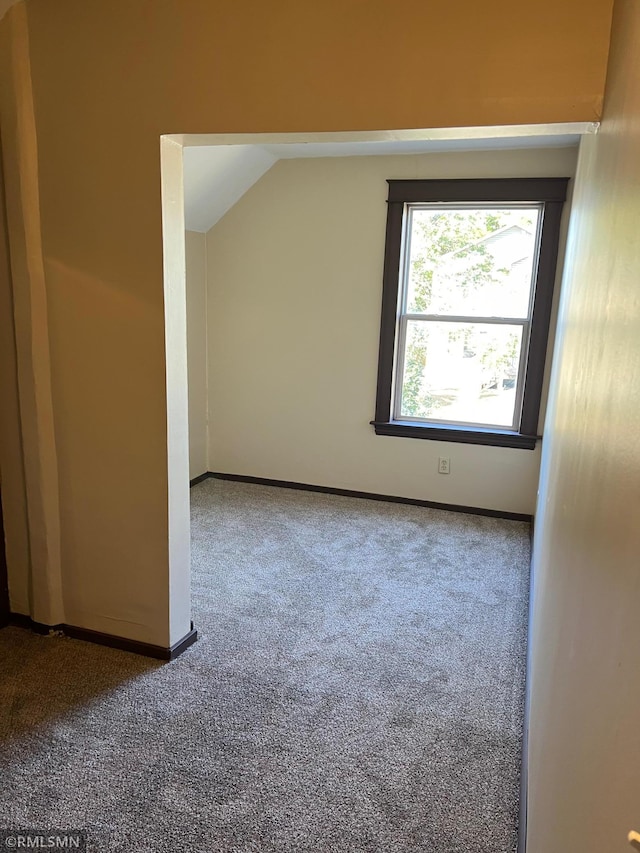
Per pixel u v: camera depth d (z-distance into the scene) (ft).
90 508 7.73
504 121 5.41
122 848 5.11
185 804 5.55
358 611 9.09
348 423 13.94
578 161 9.29
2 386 7.73
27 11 6.61
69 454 7.68
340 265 13.26
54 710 6.74
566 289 8.92
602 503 2.61
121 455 7.45
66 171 6.90
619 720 1.86
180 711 6.77
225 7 5.99
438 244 12.82
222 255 14.03
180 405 7.41
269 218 13.52
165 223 6.75
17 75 6.73
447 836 5.31
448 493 13.47
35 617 8.23
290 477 14.69
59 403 7.57
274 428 14.56
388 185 12.56
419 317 13.19
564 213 11.71
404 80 5.64
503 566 10.73
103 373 7.30
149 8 6.22
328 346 13.73
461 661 7.89
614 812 1.83
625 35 3.57
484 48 5.34
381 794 5.74
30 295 7.27
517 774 6.01
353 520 12.75
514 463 12.87
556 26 5.11
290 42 5.89
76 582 8.02
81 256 7.08
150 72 6.37
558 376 8.32
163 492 7.36
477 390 13.20
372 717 6.77
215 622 8.68
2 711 6.70
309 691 7.19
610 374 2.70
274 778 5.88
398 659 7.89
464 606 9.31
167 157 6.63
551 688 3.98
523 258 12.39
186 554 7.85
